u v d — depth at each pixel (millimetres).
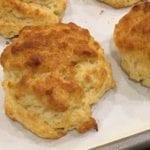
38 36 219
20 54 215
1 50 246
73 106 206
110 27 254
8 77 217
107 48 242
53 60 211
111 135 207
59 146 205
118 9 262
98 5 265
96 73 217
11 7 245
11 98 212
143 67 221
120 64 234
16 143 207
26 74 210
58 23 236
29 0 249
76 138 208
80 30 229
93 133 209
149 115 214
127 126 210
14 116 212
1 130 211
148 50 218
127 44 224
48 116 205
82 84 212
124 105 219
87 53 216
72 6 265
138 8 236
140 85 226
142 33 223
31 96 205
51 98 202
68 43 218
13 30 249
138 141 195
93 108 218
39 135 208
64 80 208
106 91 224
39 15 247
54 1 254
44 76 209
